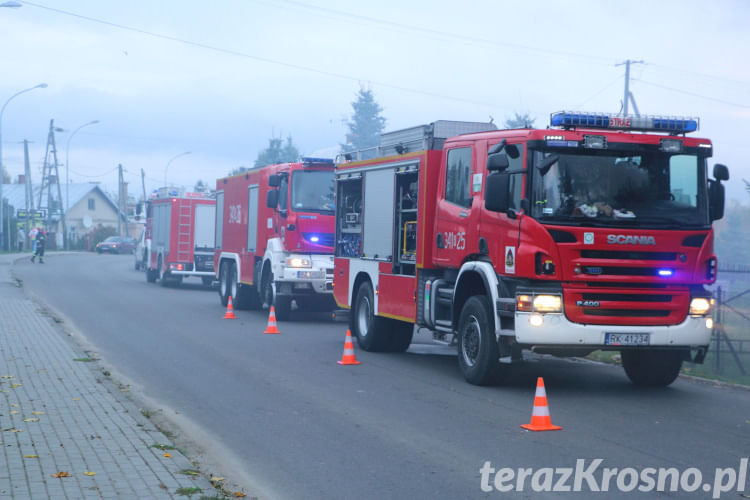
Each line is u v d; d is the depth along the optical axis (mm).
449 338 12164
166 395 10406
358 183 15703
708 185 10703
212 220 32125
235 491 6410
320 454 7562
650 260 10227
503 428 8586
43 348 13570
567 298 10039
